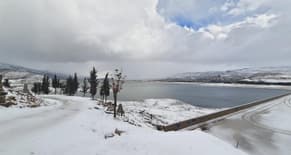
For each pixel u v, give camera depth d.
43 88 81.44
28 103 24.86
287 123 31.67
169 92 152.75
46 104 29.61
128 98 102.38
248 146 20.69
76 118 17.41
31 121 14.99
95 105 33.44
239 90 172.62
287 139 23.22
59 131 12.21
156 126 28.61
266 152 19.00
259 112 43.66
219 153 10.73
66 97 51.06
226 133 25.66
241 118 36.16
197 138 13.14
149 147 10.07
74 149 9.21
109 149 9.51
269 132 26.16
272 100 70.56
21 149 8.75
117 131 14.94
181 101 86.69
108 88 61.59
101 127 15.55
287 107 52.06
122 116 29.58
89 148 9.47
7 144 9.31
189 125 29.22
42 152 8.59
